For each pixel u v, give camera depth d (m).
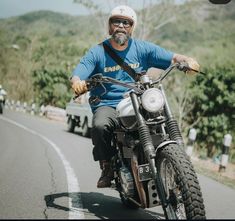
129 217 4.13
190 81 26.23
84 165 9.34
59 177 7.76
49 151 11.64
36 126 21.70
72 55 49.94
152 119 4.43
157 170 4.30
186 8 28.75
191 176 3.94
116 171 5.15
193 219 3.84
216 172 10.43
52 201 5.84
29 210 5.34
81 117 17.62
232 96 24.88
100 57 5.15
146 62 5.34
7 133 16.84
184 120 26.66
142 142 4.40
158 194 4.30
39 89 42.62
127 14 4.95
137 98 4.52
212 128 25.47
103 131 4.99
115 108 5.20
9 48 59.53
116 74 5.18
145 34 28.70
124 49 5.19
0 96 29.17
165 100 4.50
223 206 6.33
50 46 51.56
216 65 25.80
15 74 52.47
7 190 6.53
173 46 37.00
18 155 10.62
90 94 5.32
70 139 15.59
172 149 4.13
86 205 5.66
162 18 28.73
